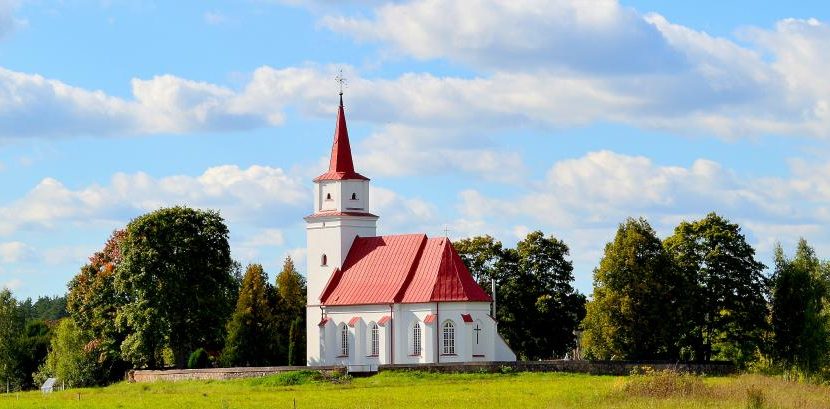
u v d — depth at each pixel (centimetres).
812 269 12550
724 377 11306
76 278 14362
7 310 16862
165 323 12900
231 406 8406
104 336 13750
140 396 10194
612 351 12762
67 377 13925
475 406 7988
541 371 11331
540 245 15050
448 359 12325
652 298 12644
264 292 15425
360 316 12900
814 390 8469
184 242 13075
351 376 11188
